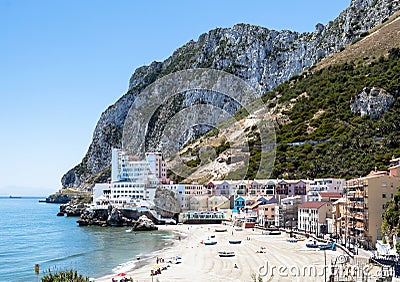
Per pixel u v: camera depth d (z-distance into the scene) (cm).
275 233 18525
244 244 15950
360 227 13088
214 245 16125
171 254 14775
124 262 13762
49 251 16800
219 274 10894
